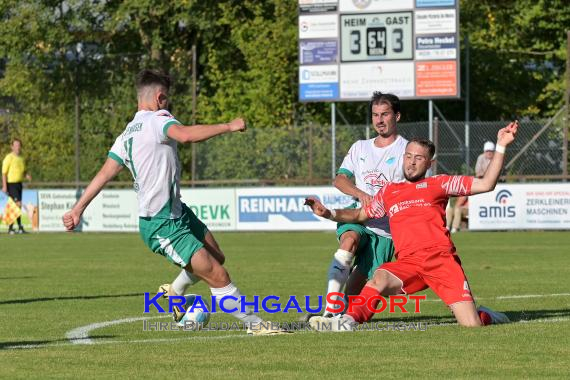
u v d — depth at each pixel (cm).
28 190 8231
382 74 8031
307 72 8125
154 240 2344
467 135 7544
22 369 1917
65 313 2923
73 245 6406
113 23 9819
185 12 10175
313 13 8094
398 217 2466
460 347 2134
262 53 10138
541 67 10650
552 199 7250
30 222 8212
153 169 2309
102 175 2355
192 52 8225
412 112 9812
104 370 1902
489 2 10731
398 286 2441
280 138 7706
